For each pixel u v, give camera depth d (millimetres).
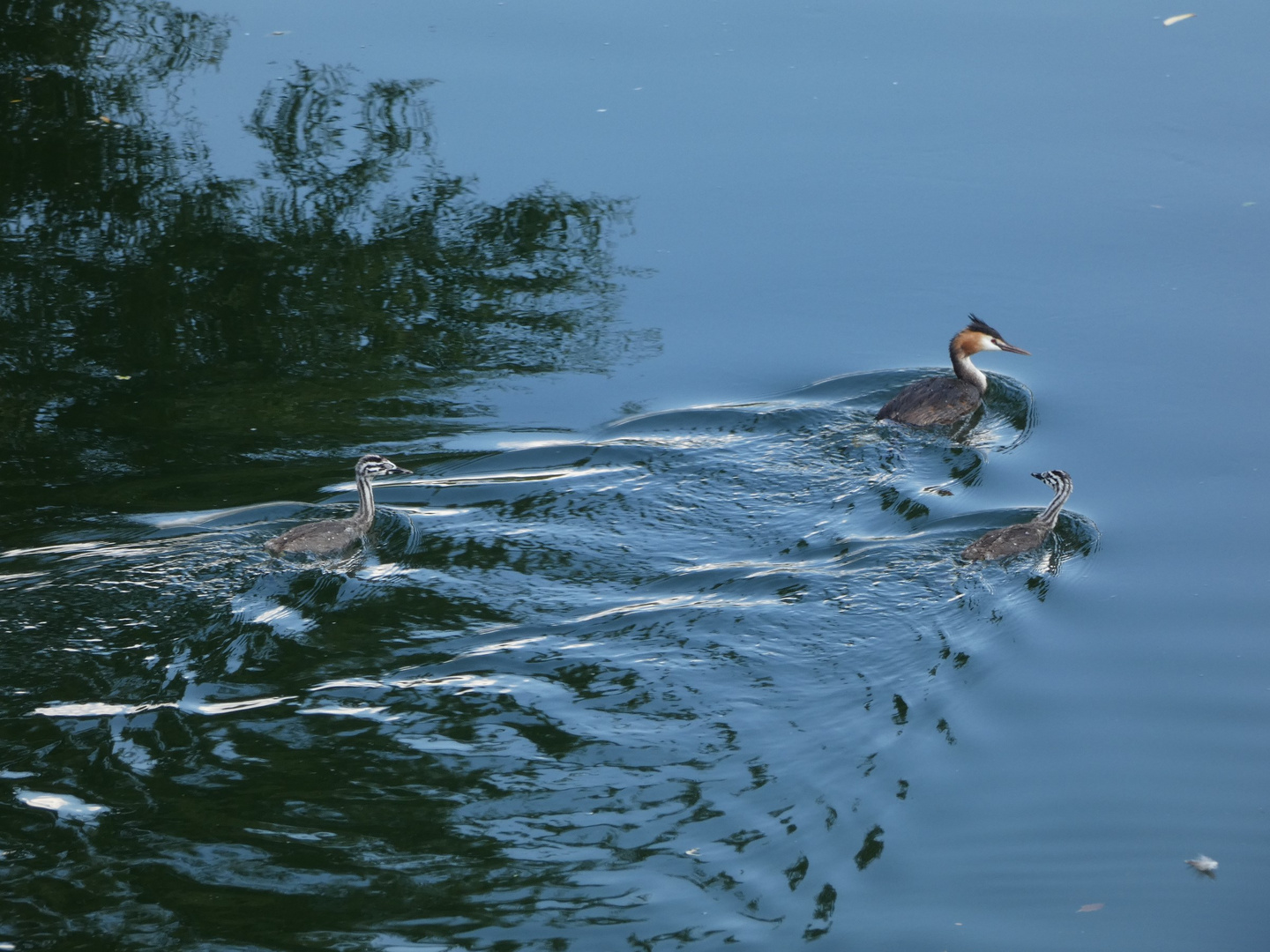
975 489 16031
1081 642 13156
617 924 9727
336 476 16219
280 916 9672
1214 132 24297
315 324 19953
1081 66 27016
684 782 11234
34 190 23328
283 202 23281
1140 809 10938
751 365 18984
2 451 16562
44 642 12758
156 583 13812
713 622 13383
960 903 10000
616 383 18531
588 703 12203
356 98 26734
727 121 25453
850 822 10805
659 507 15664
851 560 14523
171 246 21938
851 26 29156
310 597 13680
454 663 12695
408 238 22312
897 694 12375
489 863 10266
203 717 11836
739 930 9688
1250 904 9945
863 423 17578
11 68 27688
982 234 21734
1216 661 12797
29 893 9789
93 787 10922
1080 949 9516
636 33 29188
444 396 18234
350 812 10758
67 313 19969
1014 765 11492
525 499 15797
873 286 20609
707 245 21891
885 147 24359
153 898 9781
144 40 29219
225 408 17766
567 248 21969
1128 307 19672
